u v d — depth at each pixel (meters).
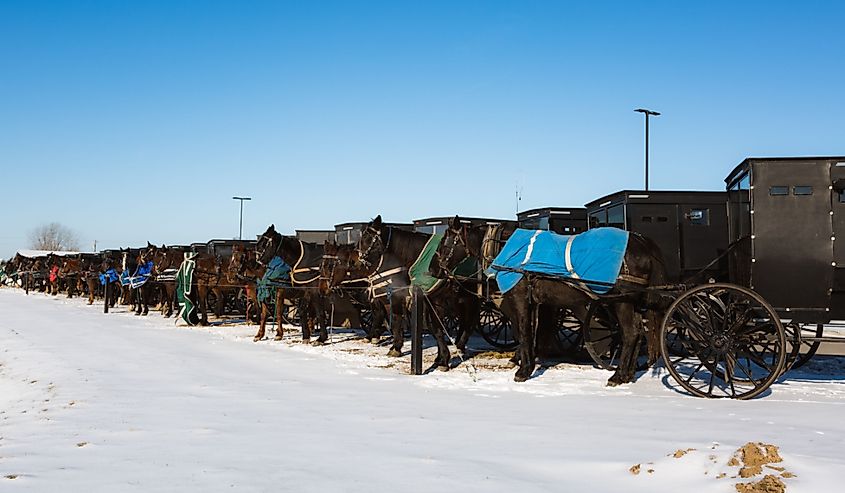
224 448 7.14
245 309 26.11
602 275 10.30
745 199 10.45
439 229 20.03
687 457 5.97
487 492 5.58
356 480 5.95
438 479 5.92
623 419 8.09
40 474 6.33
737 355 9.94
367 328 19.05
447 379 11.40
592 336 13.26
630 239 10.52
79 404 9.81
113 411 9.24
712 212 14.21
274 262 17.97
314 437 7.51
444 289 12.81
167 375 12.32
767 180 9.65
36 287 58.66
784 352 9.15
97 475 6.27
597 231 10.78
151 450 7.14
